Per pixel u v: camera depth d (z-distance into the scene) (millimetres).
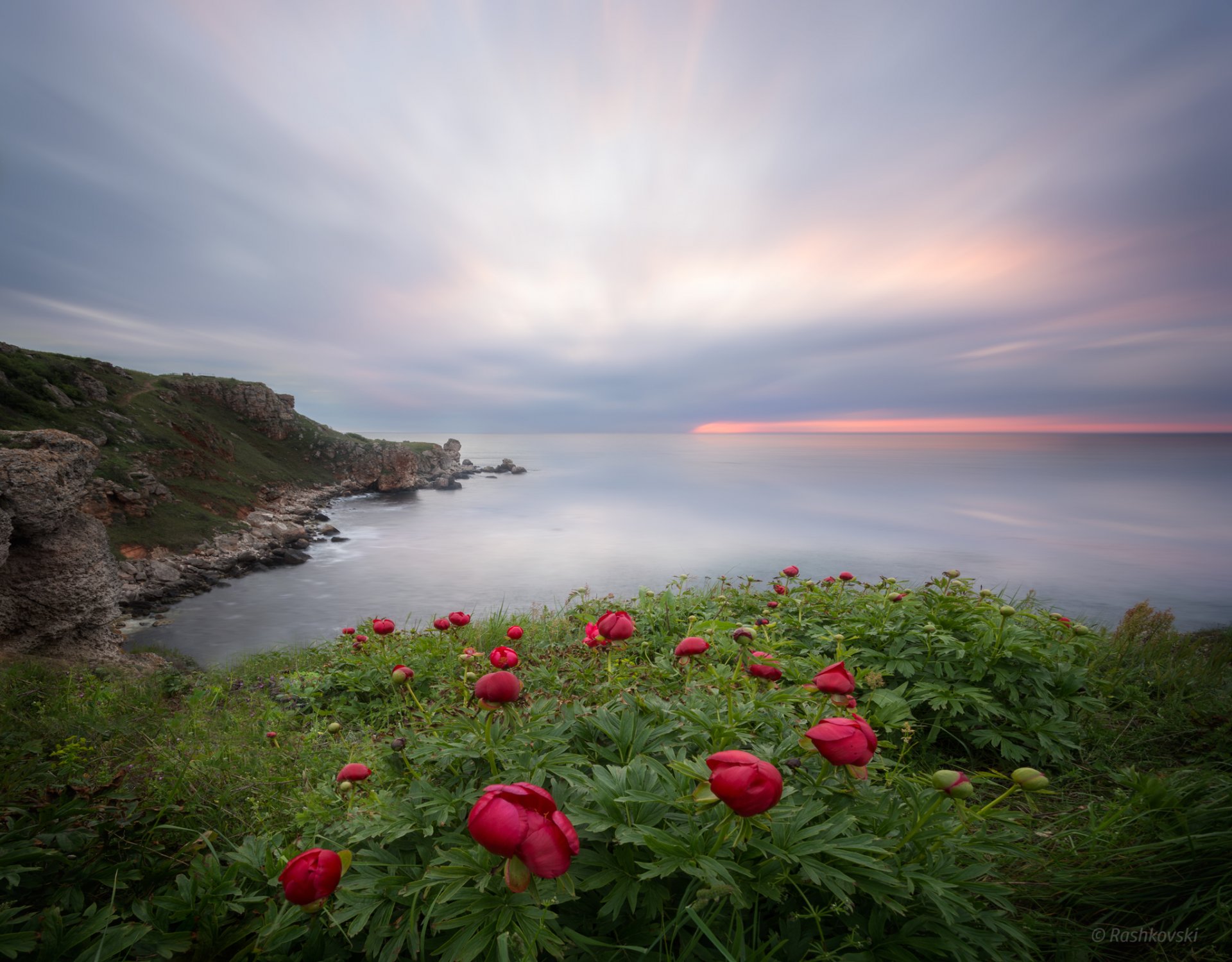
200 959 2025
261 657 11086
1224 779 2740
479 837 1465
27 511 12055
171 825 2758
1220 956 2023
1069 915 2266
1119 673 5016
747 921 2014
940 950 1874
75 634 13031
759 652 4008
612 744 2781
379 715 5008
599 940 1934
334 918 1911
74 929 2000
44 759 3564
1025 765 3684
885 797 2322
